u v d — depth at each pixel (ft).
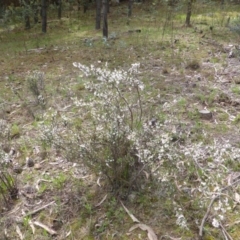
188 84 15.60
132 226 8.15
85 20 39.09
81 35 29.66
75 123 12.50
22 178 10.14
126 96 13.94
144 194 8.91
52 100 15.19
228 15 31.50
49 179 9.97
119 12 40.57
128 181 8.96
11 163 10.82
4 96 16.30
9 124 13.46
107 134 8.73
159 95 14.05
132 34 26.58
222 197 8.65
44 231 8.26
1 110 14.66
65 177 9.93
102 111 9.63
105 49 22.84
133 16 36.52
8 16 41.63
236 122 12.19
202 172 9.43
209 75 16.58
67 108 14.24
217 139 11.10
